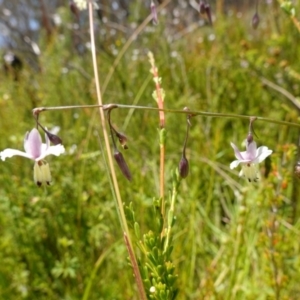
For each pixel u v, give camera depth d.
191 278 0.19
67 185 0.21
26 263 0.21
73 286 0.20
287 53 0.33
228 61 0.34
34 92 0.37
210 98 0.30
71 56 0.44
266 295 0.17
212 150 0.25
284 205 0.22
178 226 0.21
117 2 0.55
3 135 0.29
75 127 0.27
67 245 0.20
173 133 0.28
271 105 0.30
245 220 0.18
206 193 0.24
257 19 0.16
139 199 0.20
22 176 0.24
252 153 0.12
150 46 0.39
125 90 0.33
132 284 0.19
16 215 0.21
